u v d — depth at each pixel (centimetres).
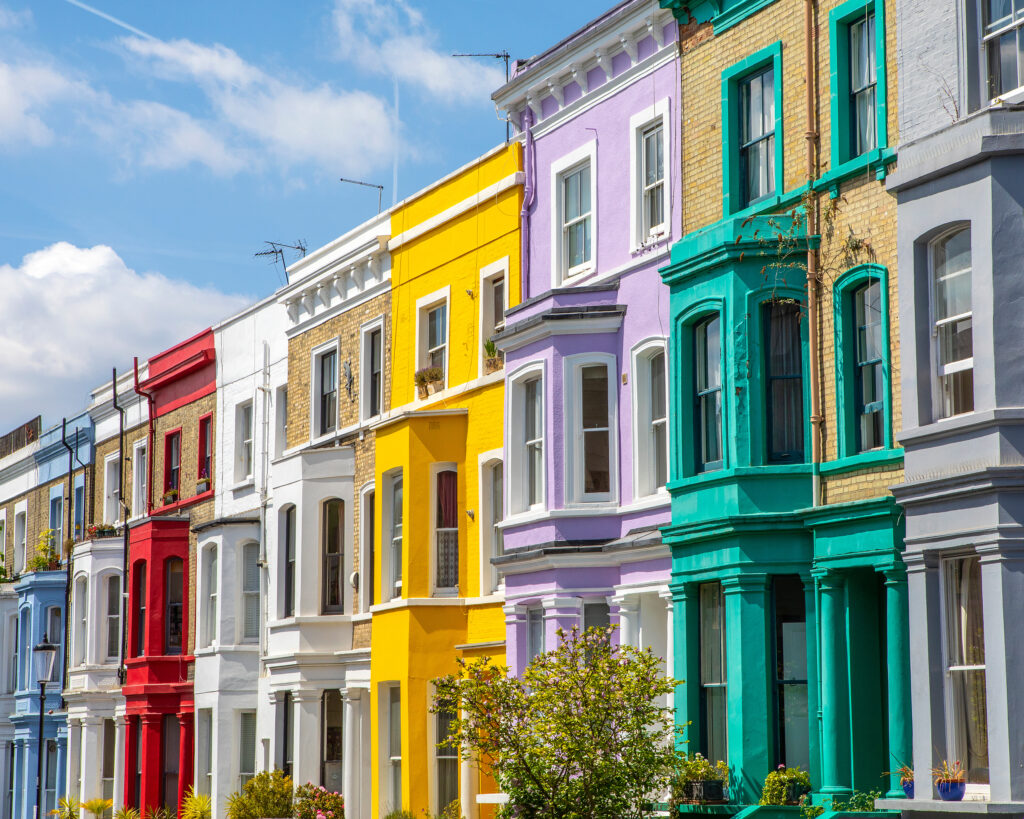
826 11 2319
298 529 3562
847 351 2231
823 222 2284
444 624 3039
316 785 3469
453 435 3103
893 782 2056
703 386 2431
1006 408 1862
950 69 2041
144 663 4212
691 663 2406
